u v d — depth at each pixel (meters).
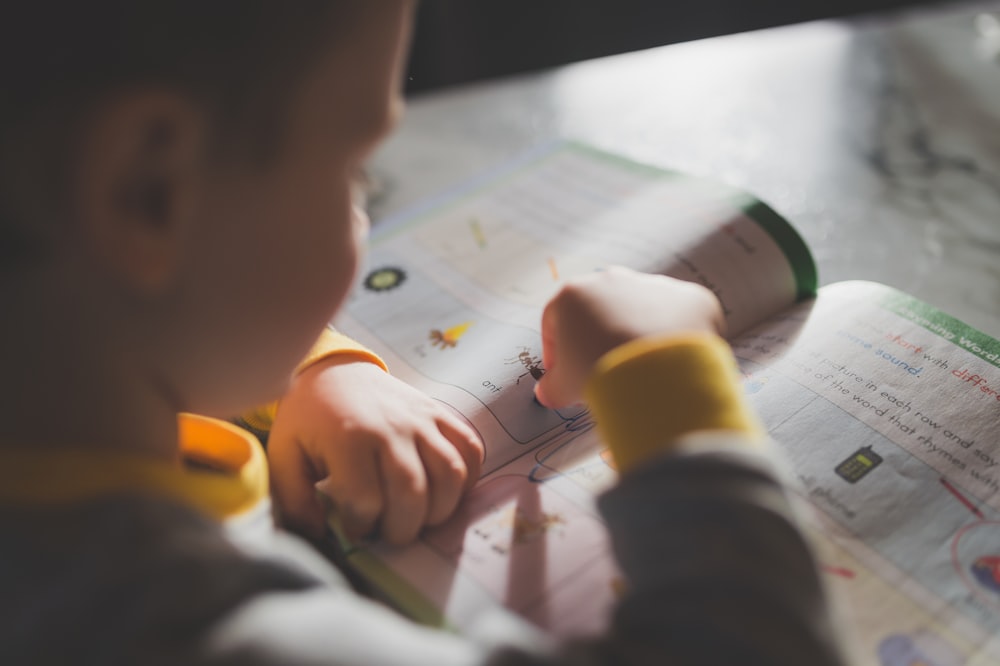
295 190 0.36
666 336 0.44
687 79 1.08
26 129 0.30
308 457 0.53
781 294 0.64
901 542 0.45
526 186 0.82
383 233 0.79
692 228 0.68
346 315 0.68
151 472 0.36
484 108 1.06
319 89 0.35
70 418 0.35
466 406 0.56
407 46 0.39
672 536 0.35
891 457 0.49
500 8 1.67
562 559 0.45
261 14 0.33
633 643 0.34
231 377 0.40
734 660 0.32
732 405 0.39
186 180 0.33
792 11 1.74
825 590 0.36
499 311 0.66
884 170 0.87
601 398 0.40
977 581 0.43
